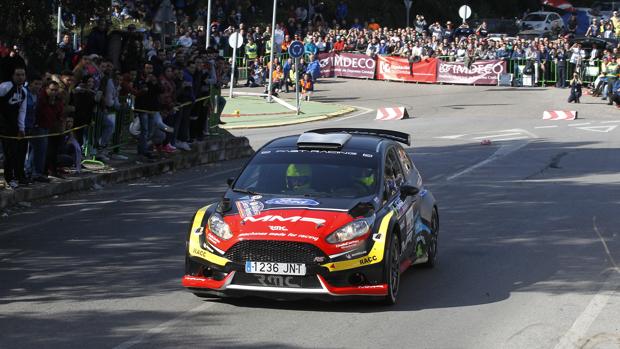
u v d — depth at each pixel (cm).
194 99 2192
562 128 3177
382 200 955
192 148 2211
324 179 975
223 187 1809
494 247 1260
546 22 6438
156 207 1549
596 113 3722
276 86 4447
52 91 1577
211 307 906
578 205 1638
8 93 1482
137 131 2019
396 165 1059
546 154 2461
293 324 848
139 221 1412
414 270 1112
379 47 5159
